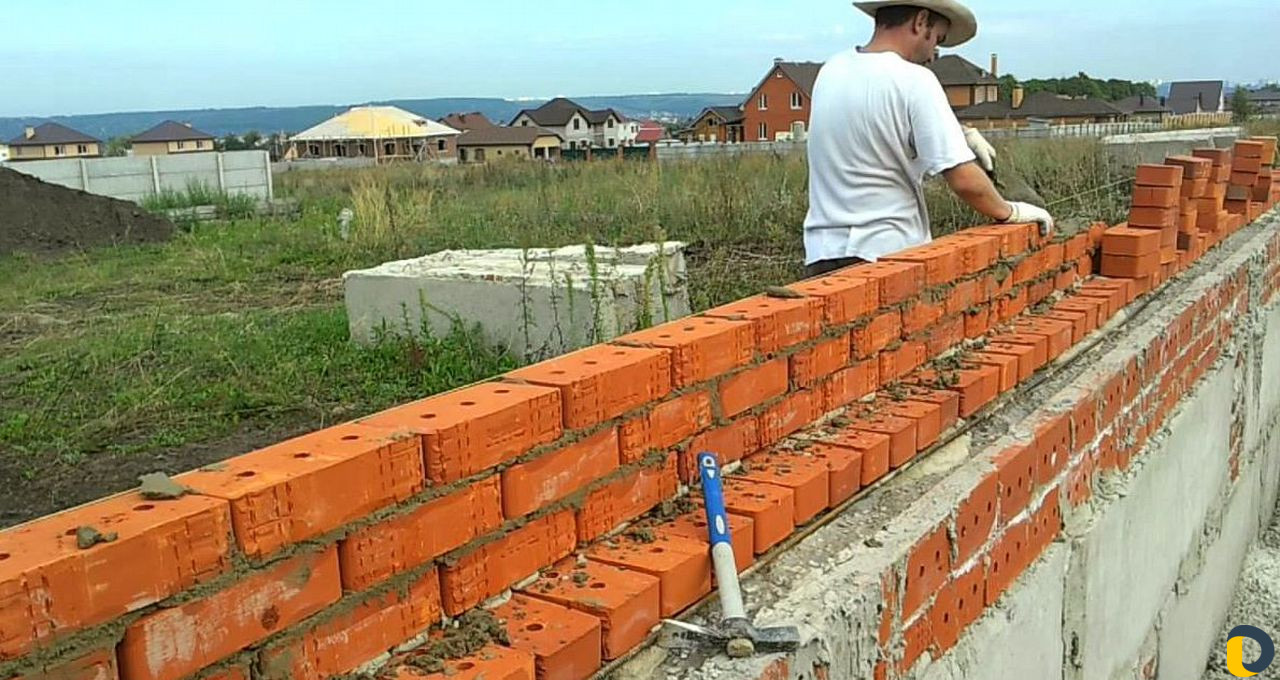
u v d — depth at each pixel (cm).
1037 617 318
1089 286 480
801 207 1102
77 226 1507
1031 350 374
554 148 7994
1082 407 352
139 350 598
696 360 243
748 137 6850
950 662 265
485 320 573
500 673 172
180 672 144
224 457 422
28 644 126
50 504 376
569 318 546
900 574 237
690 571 213
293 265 1050
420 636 180
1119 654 408
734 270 826
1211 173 636
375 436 176
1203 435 523
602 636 191
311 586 161
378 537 170
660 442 235
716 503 224
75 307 858
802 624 207
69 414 480
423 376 529
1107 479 386
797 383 284
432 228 1185
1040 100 6744
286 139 8825
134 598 137
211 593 147
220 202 1936
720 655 197
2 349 662
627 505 227
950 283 362
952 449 315
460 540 185
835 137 387
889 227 386
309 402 492
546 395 202
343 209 1471
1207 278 556
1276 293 730
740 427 262
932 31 394
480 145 7825
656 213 1085
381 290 596
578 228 1161
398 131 7569
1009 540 299
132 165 2133
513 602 197
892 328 329
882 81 372
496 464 192
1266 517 757
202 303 834
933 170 377
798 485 249
